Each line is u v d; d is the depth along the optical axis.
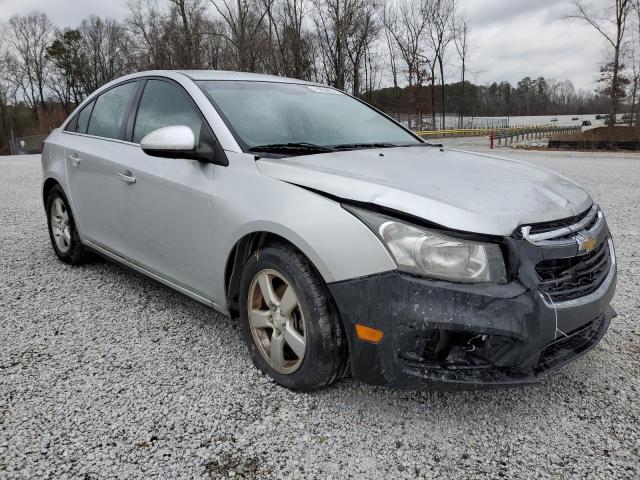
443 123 56.12
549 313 2.13
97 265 4.56
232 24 22.62
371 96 49.50
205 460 2.11
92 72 66.00
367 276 2.17
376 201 2.19
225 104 3.08
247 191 2.62
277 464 2.09
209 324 3.37
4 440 2.20
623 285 4.16
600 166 14.67
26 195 8.93
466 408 2.48
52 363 2.85
